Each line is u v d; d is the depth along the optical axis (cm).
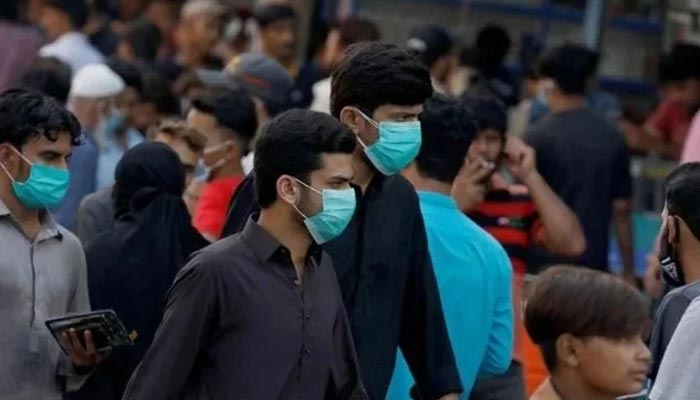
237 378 979
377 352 1070
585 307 980
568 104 1731
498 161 1463
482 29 2264
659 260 1149
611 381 984
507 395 1216
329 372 1009
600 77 2403
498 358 1186
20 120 1119
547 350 1000
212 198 1462
